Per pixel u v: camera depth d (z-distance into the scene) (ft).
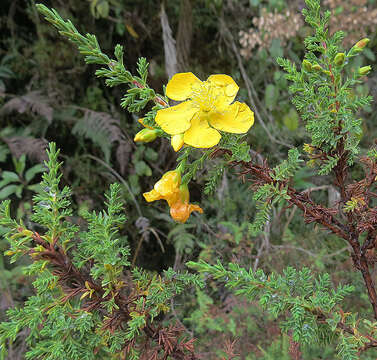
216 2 1.09
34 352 0.34
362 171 0.78
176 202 0.35
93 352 0.36
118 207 0.35
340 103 0.32
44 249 0.33
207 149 0.34
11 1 1.05
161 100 0.34
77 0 1.05
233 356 0.44
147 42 1.10
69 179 1.03
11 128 1.02
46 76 1.07
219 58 1.15
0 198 0.97
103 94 1.10
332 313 0.33
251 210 1.01
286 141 1.00
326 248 0.91
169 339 0.37
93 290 0.34
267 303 0.31
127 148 1.02
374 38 1.00
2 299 0.83
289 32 1.04
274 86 1.09
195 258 0.99
